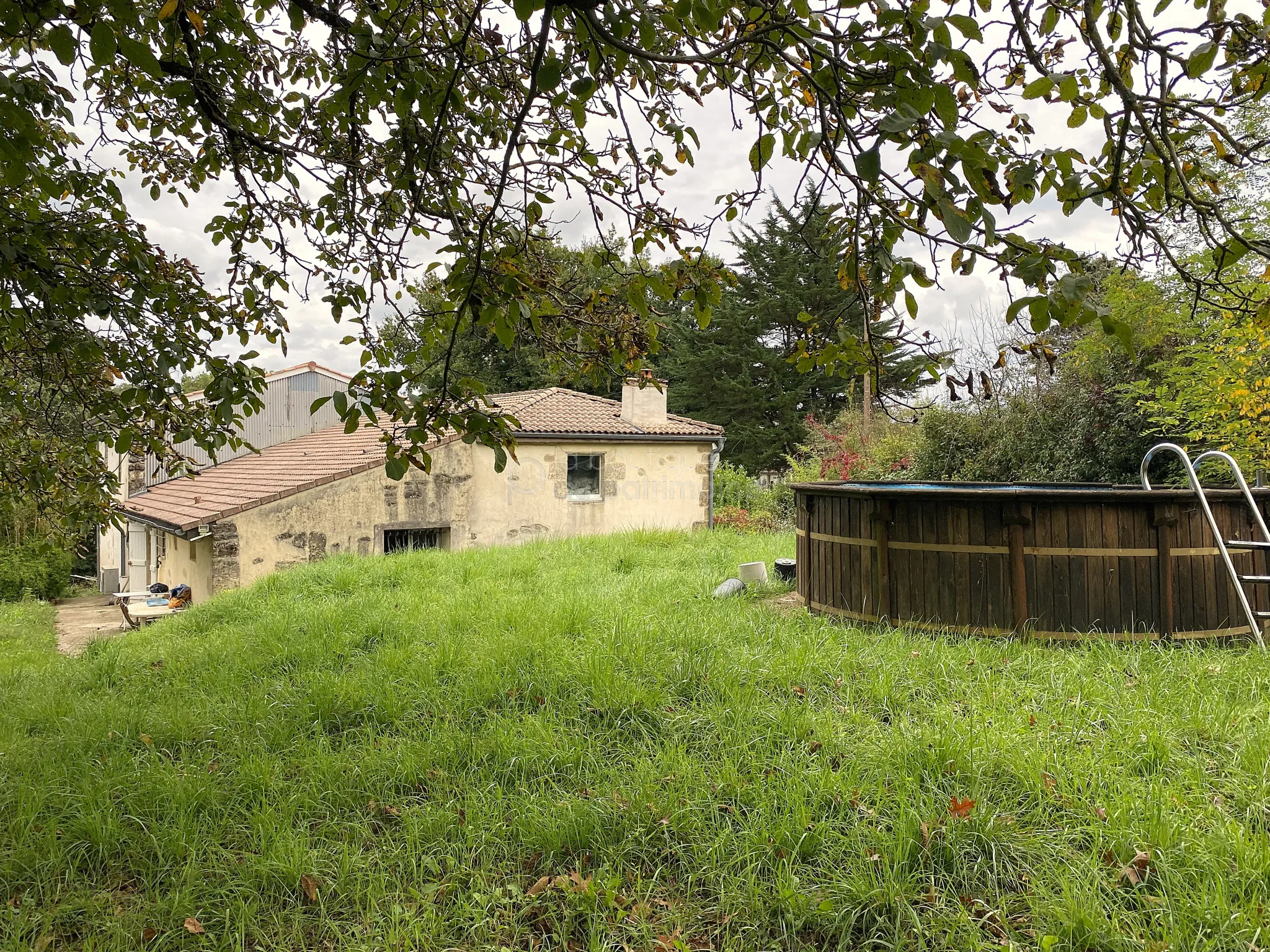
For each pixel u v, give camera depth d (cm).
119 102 407
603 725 453
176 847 338
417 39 268
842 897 288
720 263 268
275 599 894
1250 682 465
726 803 354
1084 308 154
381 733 471
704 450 1898
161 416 447
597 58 194
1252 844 293
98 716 508
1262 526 578
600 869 315
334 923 295
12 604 1945
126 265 374
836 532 702
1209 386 792
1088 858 294
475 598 795
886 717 454
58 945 290
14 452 519
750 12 211
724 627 632
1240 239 193
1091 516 589
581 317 331
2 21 187
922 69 147
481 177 347
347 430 270
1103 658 527
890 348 210
